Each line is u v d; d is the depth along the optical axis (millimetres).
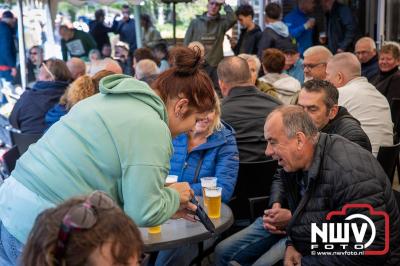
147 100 1777
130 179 1687
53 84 4430
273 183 2926
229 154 2965
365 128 3676
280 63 4770
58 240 987
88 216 1003
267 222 2746
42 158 1755
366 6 8109
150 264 2887
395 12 7785
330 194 2168
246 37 6914
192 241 2213
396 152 3258
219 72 3514
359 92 3711
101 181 1703
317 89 2838
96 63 5773
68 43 7750
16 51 7695
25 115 4410
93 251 990
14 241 1783
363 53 5664
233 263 2283
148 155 1694
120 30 8133
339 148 2189
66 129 1759
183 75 1894
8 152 3500
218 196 2422
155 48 7125
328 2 7289
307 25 7379
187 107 1897
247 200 3197
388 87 5164
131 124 1706
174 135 1965
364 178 2100
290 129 2182
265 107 3393
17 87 6984
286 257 2428
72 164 1705
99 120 1719
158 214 1727
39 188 1729
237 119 3355
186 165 2961
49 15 7223
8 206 1789
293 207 2443
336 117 2938
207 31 6875
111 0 6426
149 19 7941
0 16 7695
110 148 1688
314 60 4555
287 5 8117
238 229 3246
